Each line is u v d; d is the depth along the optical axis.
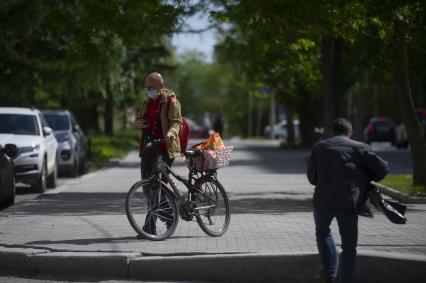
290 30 42.16
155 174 25.41
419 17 36.81
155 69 95.19
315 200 19.23
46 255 22.56
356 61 73.06
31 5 56.31
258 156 89.69
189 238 25.59
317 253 21.47
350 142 19.25
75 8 55.09
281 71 94.38
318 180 19.23
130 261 22.09
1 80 64.50
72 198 39.28
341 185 18.83
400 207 19.41
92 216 31.27
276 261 21.59
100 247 23.66
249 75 99.50
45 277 22.16
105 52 45.47
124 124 146.00
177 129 25.59
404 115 41.53
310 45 52.50
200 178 26.33
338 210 18.81
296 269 21.52
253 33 47.41
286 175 57.94
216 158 26.12
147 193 25.22
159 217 25.34
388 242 24.72
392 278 21.06
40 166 44.19
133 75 92.94
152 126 26.05
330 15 40.12
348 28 41.66
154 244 24.25
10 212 32.56
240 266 21.73
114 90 88.38
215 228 26.25
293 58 57.53
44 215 31.53
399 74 40.91
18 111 47.34
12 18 57.12
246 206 35.72
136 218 24.95
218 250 23.08
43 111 59.41
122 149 100.06
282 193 42.97
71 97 69.19
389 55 39.47
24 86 65.00
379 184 44.38
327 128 56.00
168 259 21.98
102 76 65.38
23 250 23.16
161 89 26.05
